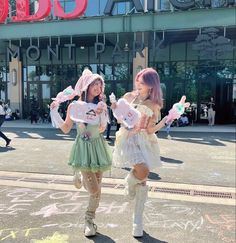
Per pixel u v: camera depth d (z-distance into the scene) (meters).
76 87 3.66
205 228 3.99
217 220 4.24
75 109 3.47
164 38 16.69
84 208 4.54
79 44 19.86
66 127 3.67
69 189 5.40
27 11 17.39
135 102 3.62
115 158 3.64
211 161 8.13
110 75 20.19
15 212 4.39
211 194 5.35
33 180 6.00
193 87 19.44
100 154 3.54
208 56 15.08
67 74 21.02
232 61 18.75
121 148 3.58
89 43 19.59
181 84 19.55
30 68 21.62
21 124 17.89
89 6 19.67
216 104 19.31
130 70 19.77
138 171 3.56
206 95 19.34
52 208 4.54
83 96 3.60
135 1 15.89
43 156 8.48
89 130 3.53
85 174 3.61
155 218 4.25
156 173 6.71
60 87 21.20
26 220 4.13
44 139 11.77
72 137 12.34
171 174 6.67
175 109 3.50
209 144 10.98
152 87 3.52
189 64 19.33
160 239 3.67
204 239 3.70
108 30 16.33
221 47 14.88
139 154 3.52
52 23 17.11
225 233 3.87
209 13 14.95
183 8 15.28
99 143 3.57
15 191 5.29
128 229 3.89
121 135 3.62
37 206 4.61
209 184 5.98
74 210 4.47
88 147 3.52
